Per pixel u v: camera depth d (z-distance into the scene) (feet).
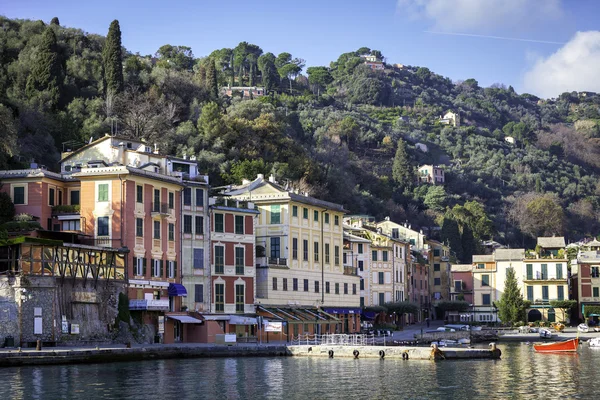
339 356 304.71
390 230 588.09
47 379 216.54
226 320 335.88
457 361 292.20
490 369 263.49
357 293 442.09
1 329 255.70
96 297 284.41
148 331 302.04
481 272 568.41
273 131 607.78
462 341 402.93
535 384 225.76
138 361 265.95
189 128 569.64
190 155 520.01
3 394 193.77
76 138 502.79
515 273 552.00
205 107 582.76
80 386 207.00
